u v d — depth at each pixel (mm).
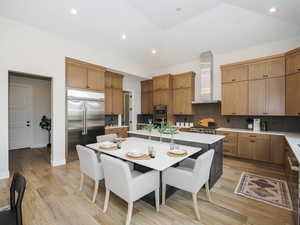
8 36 2883
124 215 1836
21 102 5191
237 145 3906
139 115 6473
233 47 4203
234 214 1853
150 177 1773
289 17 2938
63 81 3602
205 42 4180
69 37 3639
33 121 5414
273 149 3414
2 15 2797
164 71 6012
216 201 2113
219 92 4648
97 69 4246
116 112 5230
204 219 1767
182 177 1820
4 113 2834
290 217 1799
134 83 6254
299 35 3486
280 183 2627
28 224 1688
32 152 4734
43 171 3164
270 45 3842
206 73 4629
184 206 2006
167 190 2217
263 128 3850
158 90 5562
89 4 2863
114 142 2699
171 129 2371
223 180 2748
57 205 2031
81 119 3920
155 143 2652
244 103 3938
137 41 4223
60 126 3561
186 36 4090
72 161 3768
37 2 2670
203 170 1813
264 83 3664
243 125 4289
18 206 1133
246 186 2525
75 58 3814
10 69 2900
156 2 2896
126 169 1543
